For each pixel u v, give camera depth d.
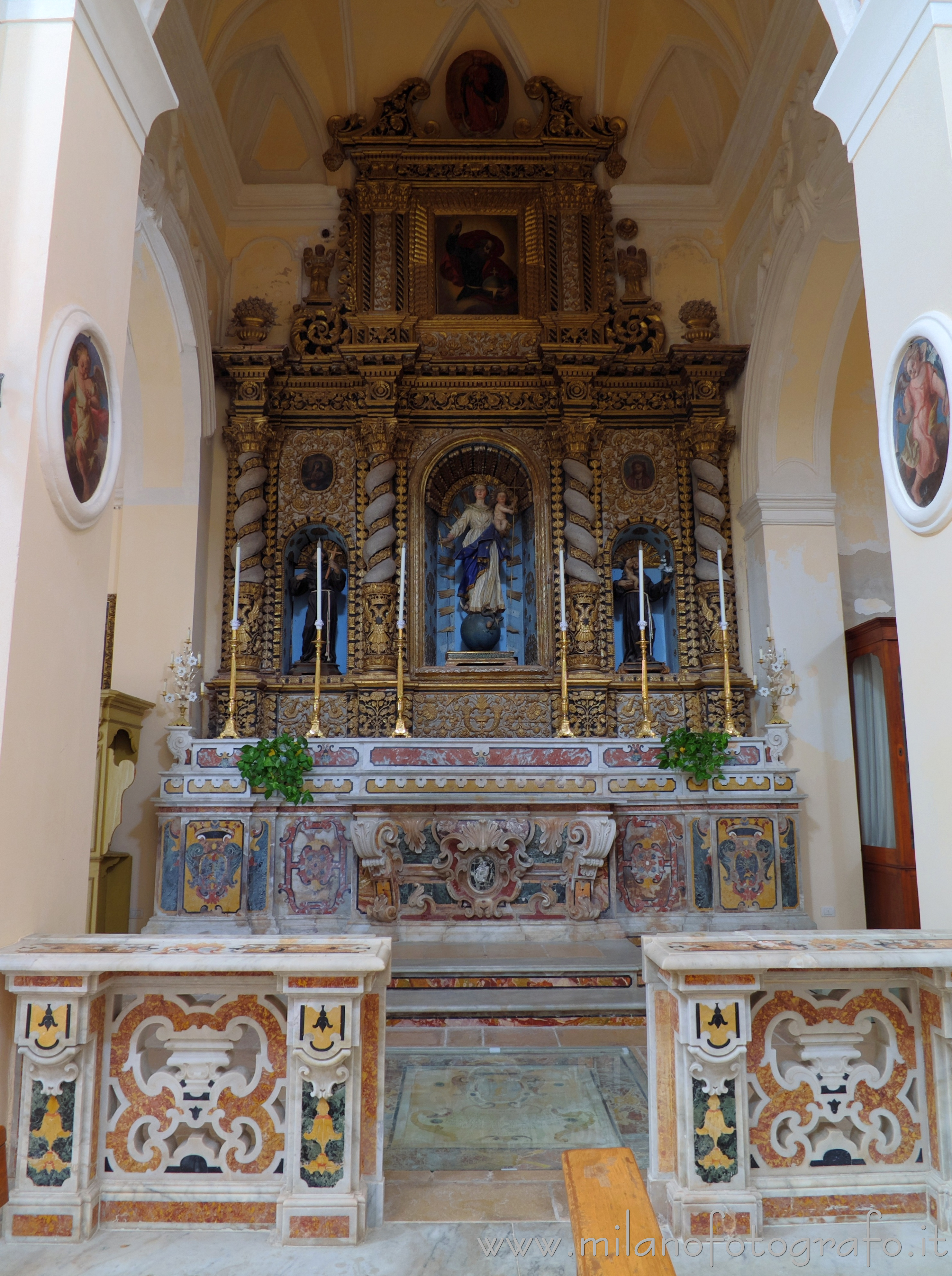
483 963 6.91
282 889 7.98
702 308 10.41
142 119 4.77
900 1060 3.64
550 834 7.95
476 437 10.45
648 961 3.76
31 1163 3.43
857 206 4.64
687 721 9.97
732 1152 3.42
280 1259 3.25
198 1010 3.61
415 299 10.61
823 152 7.93
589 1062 5.60
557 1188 3.83
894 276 4.30
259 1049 3.60
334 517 10.30
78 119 4.07
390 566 9.91
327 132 10.62
